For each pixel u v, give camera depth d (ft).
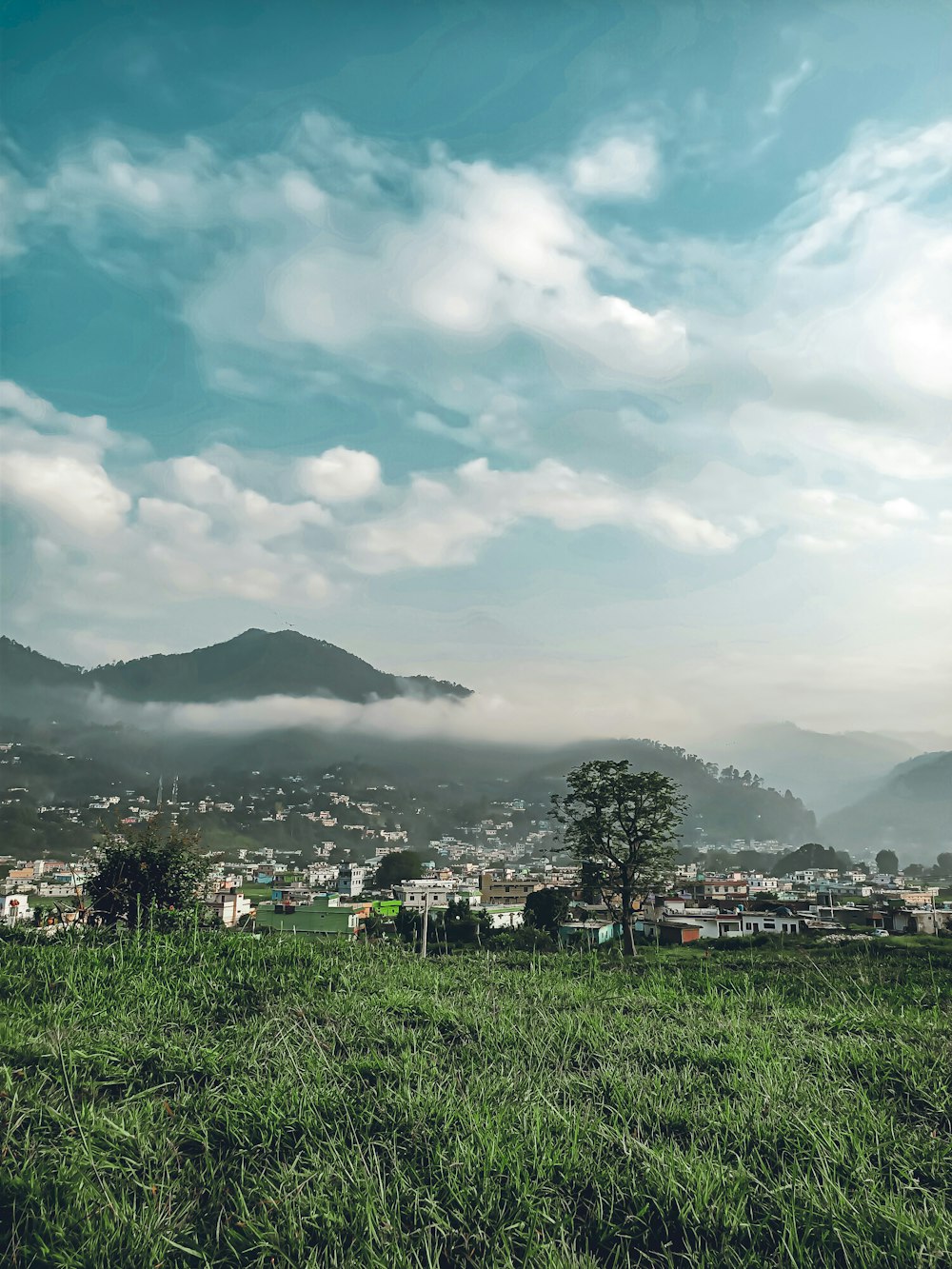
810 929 211.61
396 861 476.95
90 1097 15.16
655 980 33.12
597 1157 13.24
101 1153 12.73
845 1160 13.20
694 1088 16.74
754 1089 16.15
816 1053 19.52
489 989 26.68
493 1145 12.91
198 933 30.58
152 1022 19.60
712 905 318.86
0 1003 20.44
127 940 28.96
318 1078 15.85
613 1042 19.76
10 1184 11.57
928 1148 13.93
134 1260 10.41
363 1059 17.04
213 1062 16.58
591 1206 12.03
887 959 57.72
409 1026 20.57
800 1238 11.24
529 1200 11.64
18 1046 16.48
